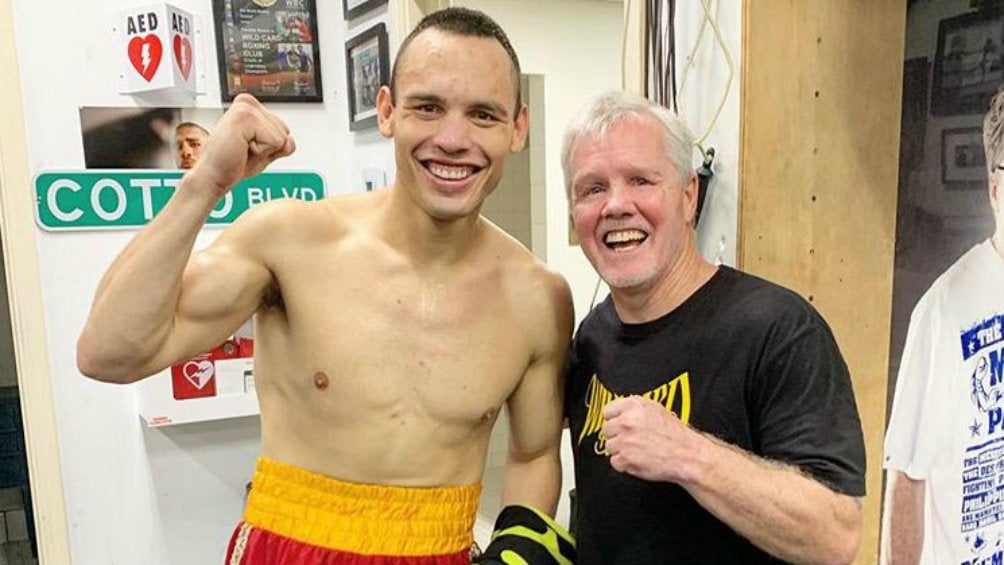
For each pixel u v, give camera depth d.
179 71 2.20
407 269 1.24
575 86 3.89
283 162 2.47
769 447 1.06
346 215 1.27
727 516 0.96
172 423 2.28
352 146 2.54
